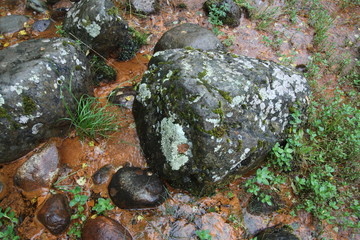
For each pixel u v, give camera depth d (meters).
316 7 2.16
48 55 1.21
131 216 1.14
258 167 1.31
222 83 1.12
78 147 1.27
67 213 1.10
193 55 1.26
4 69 1.14
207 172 1.09
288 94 1.26
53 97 1.17
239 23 1.97
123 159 1.27
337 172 1.35
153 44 1.77
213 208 1.18
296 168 1.32
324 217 1.17
